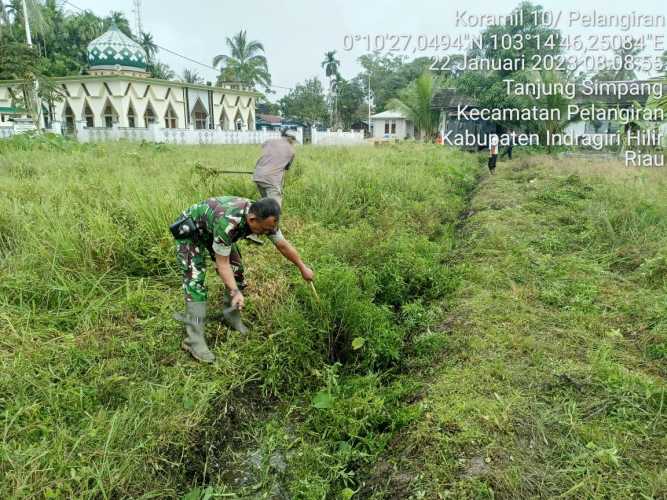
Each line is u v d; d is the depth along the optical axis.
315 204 7.27
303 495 2.76
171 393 3.20
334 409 3.29
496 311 4.18
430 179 10.41
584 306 4.32
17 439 2.69
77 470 2.55
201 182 6.78
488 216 7.54
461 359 3.53
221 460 3.05
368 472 2.85
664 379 3.27
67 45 37.06
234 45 45.44
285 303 4.25
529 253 5.66
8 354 3.31
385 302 4.77
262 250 5.22
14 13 30.12
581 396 3.04
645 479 2.40
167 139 22.03
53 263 4.16
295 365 3.76
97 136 21.02
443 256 6.02
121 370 3.34
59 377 3.15
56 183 6.56
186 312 3.61
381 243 5.53
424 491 2.43
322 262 4.81
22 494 2.37
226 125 31.22
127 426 2.82
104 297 4.02
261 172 6.54
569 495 2.33
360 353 3.96
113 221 5.09
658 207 6.82
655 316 3.98
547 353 3.50
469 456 2.58
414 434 2.82
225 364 3.56
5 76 19.44
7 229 4.86
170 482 2.76
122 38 25.28
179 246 3.47
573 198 8.66
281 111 60.12
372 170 9.60
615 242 5.93
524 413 2.86
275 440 3.18
